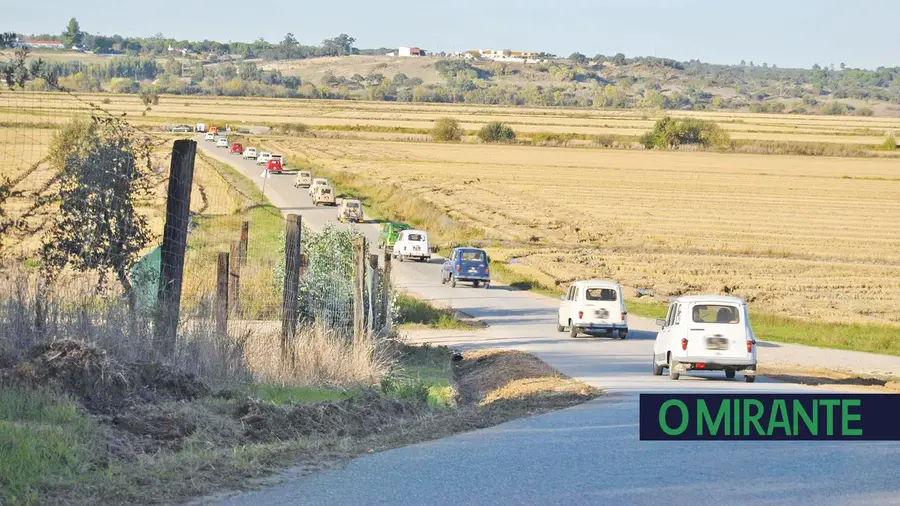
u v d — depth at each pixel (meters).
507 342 112.31
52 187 70.88
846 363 107.94
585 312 118.81
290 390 58.38
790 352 116.75
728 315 82.19
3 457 35.41
